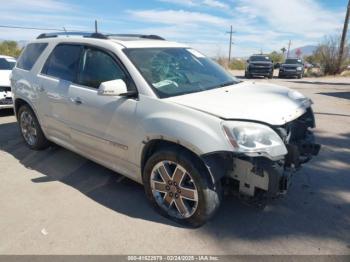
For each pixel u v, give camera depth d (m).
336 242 2.75
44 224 3.07
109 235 2.88
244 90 3.43
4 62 8.49
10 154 4.95
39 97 4.44
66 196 3.60
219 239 2.80
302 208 3.28
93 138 3.68
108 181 3.96
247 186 2.75
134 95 3.16
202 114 2.70
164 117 2.86
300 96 3.46
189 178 2.88
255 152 2.51
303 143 3.35
